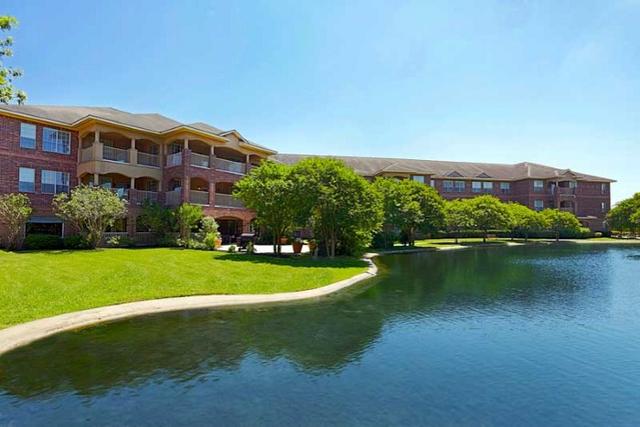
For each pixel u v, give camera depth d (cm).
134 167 2962
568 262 2792
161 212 2803
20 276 1439
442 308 1293
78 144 2909
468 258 3059
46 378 681
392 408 599
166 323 1036
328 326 1050
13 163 2567
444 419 568
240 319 1098
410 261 2809
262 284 1536
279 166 2731
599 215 6619
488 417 578
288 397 628
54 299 1152
